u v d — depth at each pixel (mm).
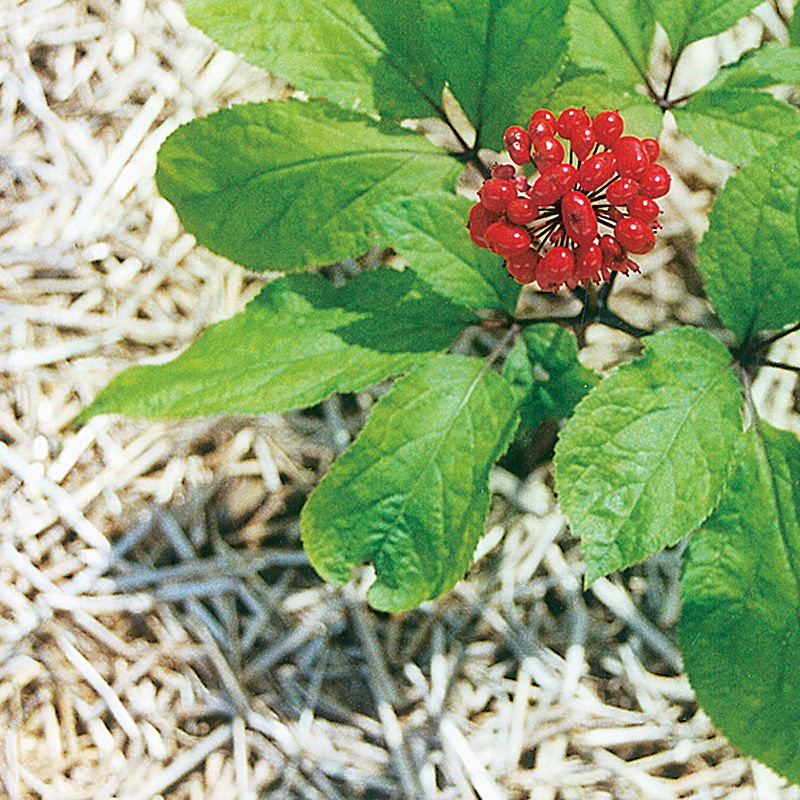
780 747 402
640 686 472
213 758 471
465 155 431
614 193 371
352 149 421
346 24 412
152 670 475
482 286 411
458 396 412
